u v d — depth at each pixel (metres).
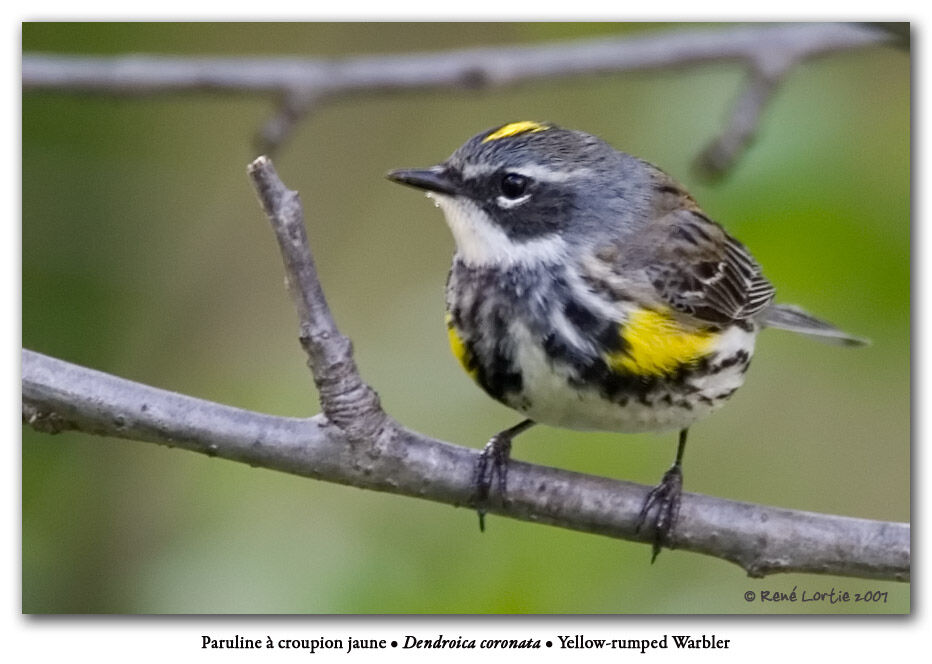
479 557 11.47
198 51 15.92
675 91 12.95
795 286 11.80
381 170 16.42
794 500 13.36
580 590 11.27
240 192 15.43
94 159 14.49
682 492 9.48
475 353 10.16
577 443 12.26
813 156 11.80
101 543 12.91
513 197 10.10
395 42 16.58
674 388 9.95
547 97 16.67
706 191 11.91
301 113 12.23
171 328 14.36
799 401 13.73
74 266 14.18
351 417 8.82
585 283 9.95
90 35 14.67
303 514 11.93
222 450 8.80
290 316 15.09
